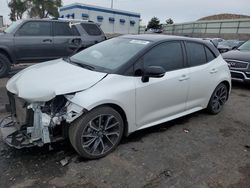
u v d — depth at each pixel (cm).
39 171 296
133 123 357
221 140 405
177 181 295
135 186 282
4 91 605
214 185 293
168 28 5750
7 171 293
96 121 319
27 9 4112
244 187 293
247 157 359
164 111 399
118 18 3675
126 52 376
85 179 288
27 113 296
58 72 345
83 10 3281
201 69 448
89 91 305
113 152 346
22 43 783
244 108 574
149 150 358
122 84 332
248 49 853
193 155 353
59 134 313
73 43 870
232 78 774
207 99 481
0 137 361
